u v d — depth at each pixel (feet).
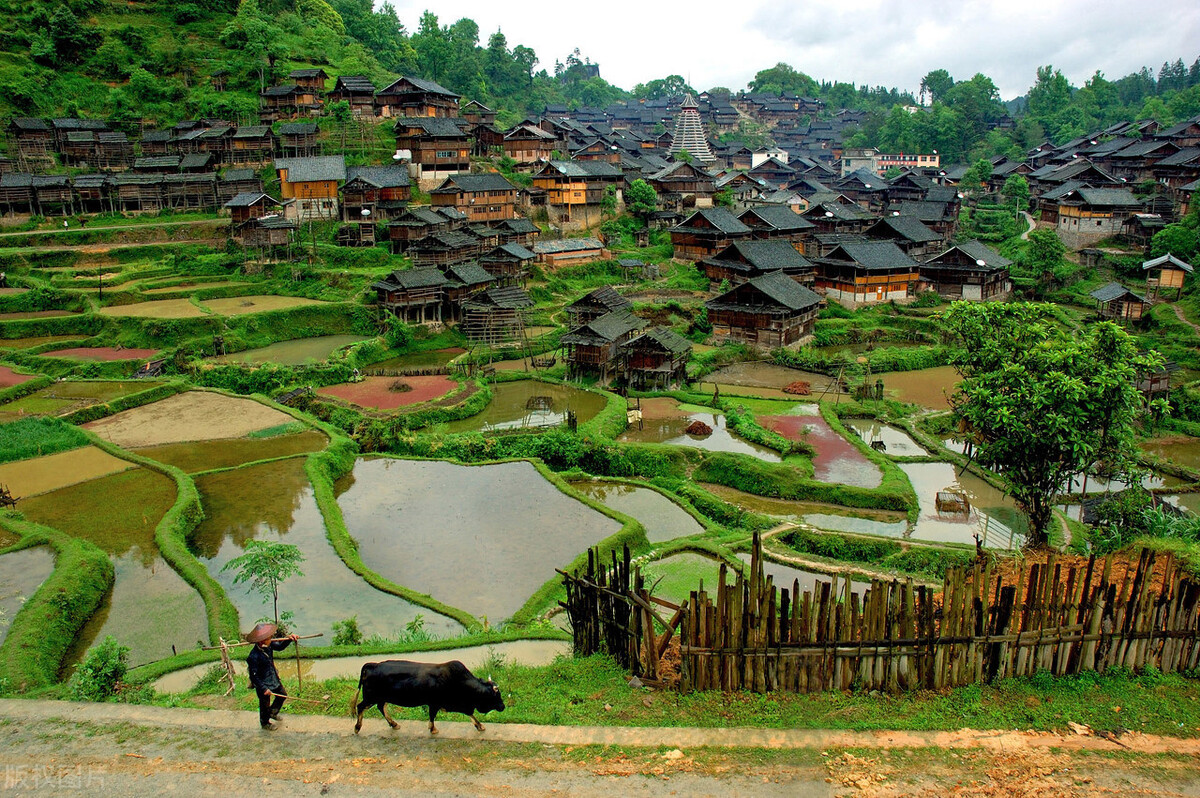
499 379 230.89
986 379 112.68
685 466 161.68
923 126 601.21
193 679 82.48
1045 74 652.07
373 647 86.38
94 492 142.31
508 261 304.09
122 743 52.29
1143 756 49.65
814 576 110.52
